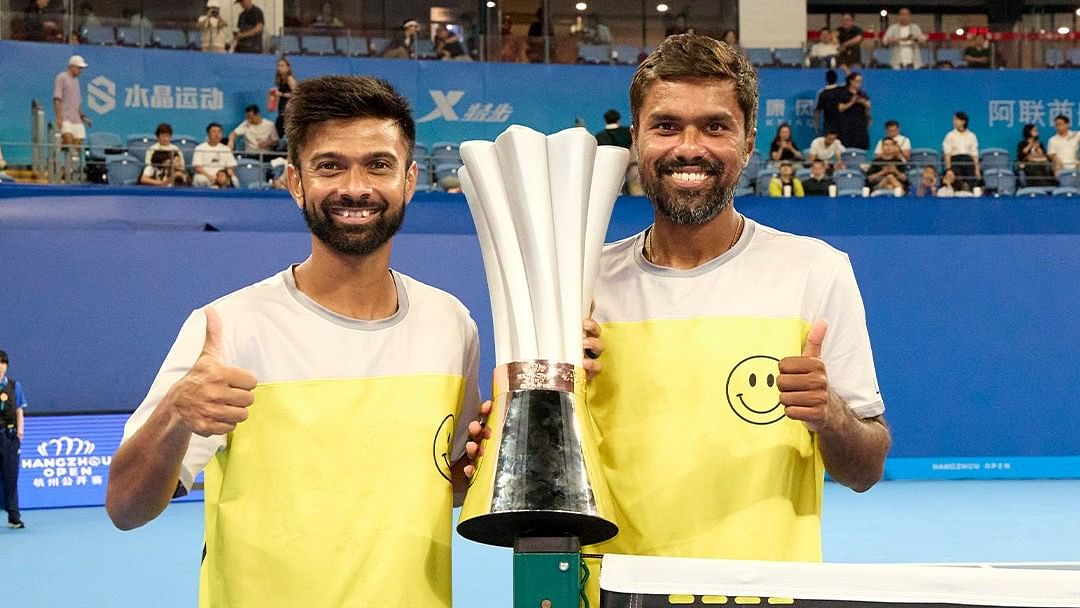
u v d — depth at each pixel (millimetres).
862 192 13242
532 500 1758
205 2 14602
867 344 2373
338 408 2170
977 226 12359
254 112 13367
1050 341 11727
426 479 2164
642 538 2305
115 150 12523
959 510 9820
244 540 2143
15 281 10594
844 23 15648
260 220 11664
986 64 15391
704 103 2230
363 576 2111
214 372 1895
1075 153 14594
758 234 2439
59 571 7340
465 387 2348
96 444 10461
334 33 14578
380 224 2125
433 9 15211
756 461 2285
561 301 1954
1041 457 11734
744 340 2326
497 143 2027
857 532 8719
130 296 10797
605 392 2398
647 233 2516
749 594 1691
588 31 15625
